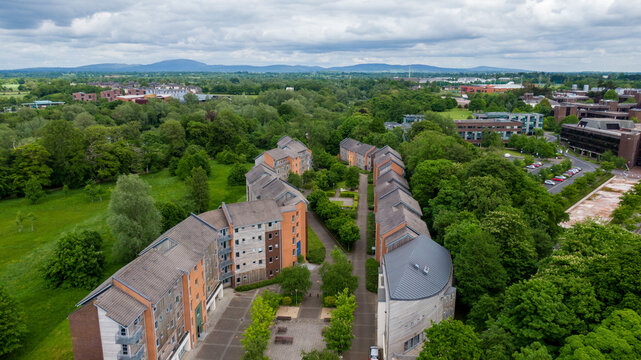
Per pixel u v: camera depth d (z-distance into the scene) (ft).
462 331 165.27
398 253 247.29
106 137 531.50
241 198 472.85
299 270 269.44
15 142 519.19
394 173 420.36
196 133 654.12
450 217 292.61
